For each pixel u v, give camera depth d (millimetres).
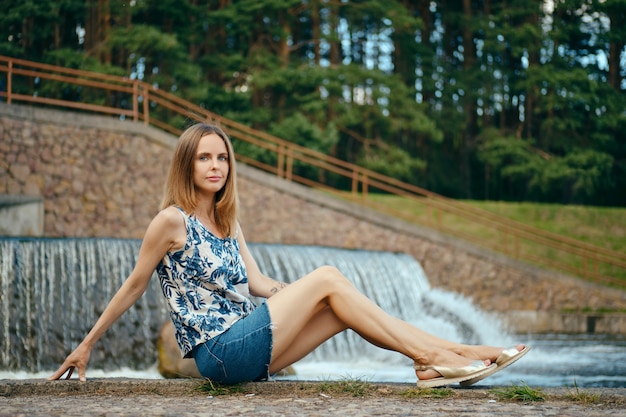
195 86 22891
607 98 28828
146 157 14266
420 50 30250
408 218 21891
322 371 8859
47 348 9086
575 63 31328
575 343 13188
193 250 3764
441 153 33531
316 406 3309
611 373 8422
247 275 4121
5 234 12461
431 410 3207
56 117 13375
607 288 17047
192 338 3764
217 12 24141
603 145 29719
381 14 26875
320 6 26938
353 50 34719
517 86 28859
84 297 9516
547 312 16266
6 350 8758
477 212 18125
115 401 3455
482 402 3484
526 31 28781
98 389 3762
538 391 3646
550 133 30031
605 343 13211
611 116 28641
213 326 3740
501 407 3320
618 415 3129
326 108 26938
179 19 24016
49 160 13242
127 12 22469
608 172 28953
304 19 32031
